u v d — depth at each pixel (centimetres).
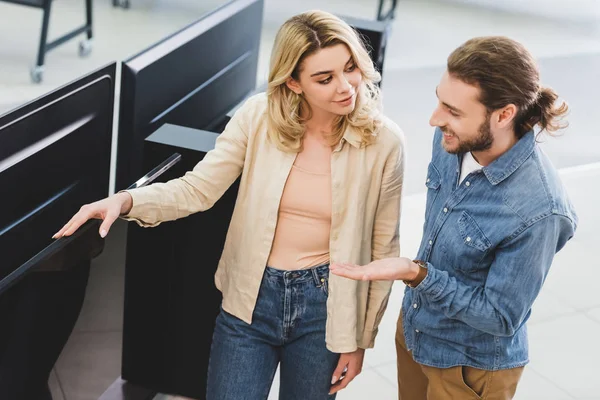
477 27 630
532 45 608
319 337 197
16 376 181
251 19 295
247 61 299
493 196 174
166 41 238
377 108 185
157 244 237
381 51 364
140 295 236
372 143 185
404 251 365
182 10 600
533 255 170
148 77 227
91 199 226
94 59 513
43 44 473
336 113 177
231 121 195
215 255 239
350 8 637
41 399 199
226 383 201
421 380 210
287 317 195
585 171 449
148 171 227
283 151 186
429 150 448
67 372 209
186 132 231
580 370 306
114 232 208
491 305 173
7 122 183
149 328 248
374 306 202
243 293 196
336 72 172
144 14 585
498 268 173
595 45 620
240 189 194
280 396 211
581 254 379
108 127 226
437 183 187
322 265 192
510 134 170
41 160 197
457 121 165
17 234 195
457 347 188
